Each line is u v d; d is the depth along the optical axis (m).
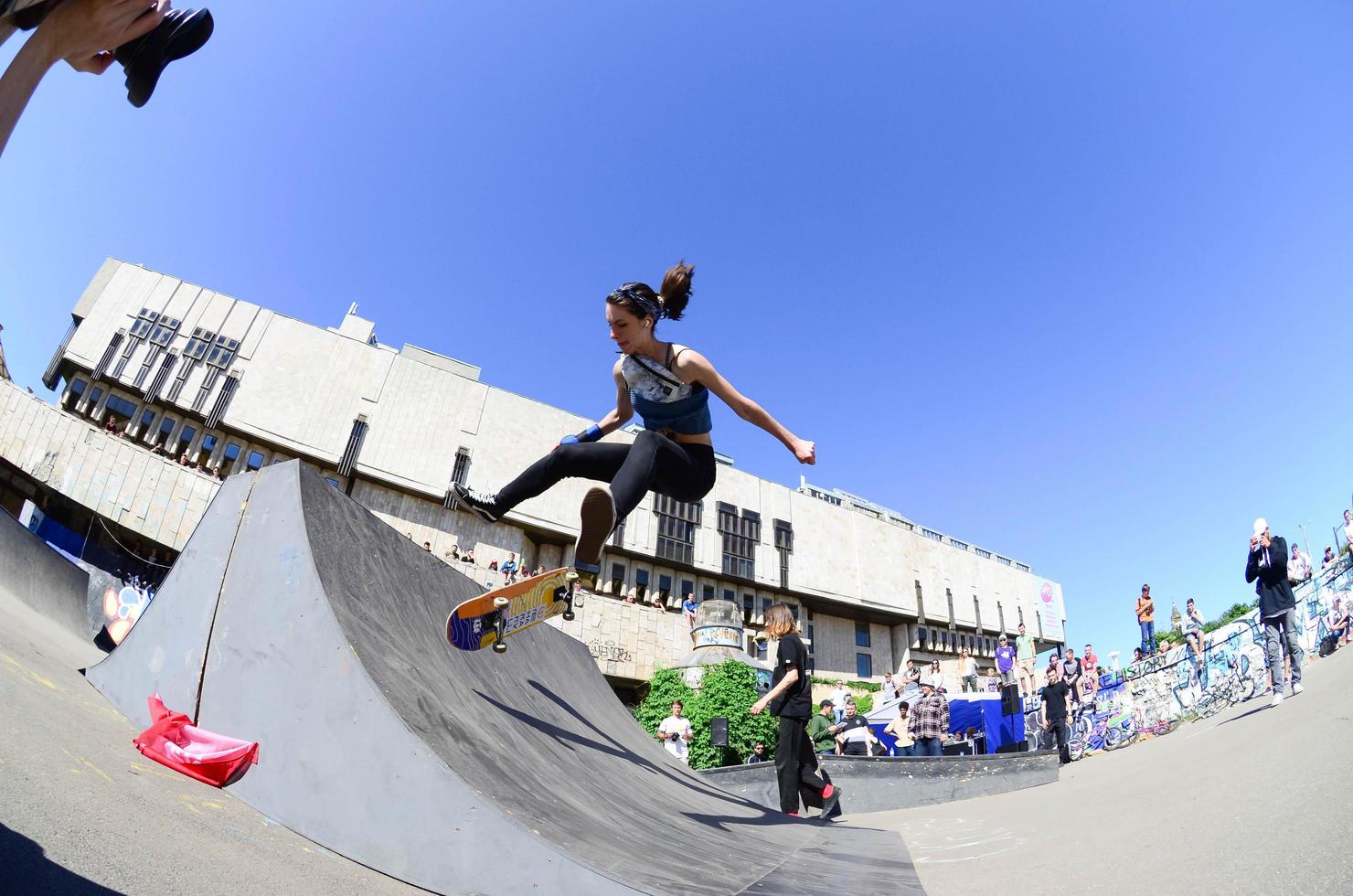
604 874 1.71
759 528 35.59
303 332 27.98
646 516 32.03
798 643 5.60
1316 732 3.71
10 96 1.08
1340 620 11.38
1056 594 48.62
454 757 2.03
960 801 7.34
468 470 28.17
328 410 27.19
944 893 2.23
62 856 1.24
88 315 27.97
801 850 2.97
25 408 22.48
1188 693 11.66
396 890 1.77
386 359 28.59
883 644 39.59
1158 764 5.33
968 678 29.92
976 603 43.06
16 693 2.09
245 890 1.43
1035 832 3.36
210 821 1.80
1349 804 2.09
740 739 18.91
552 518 29.00
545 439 30.11
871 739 9.73
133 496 21.19
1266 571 7.70
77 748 1.88
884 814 6.95
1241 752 4.10
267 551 2.58
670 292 3.16
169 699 2.51
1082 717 13.55
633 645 26.34
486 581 26.39
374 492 26.89
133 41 1.30
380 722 2.03
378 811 1.94
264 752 2.18
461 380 29.52
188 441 26.16
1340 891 1.49
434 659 2.81
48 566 8.14
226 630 2.50
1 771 1.47
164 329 27.50
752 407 3.03
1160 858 2.17
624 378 3.28
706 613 21.19
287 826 2.03
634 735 5.29
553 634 5.45
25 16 1.11
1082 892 1.98
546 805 2.10
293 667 2.26
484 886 1.77
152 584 20.94
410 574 3.40
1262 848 1.96
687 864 2.08
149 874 1.32
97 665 2.94
